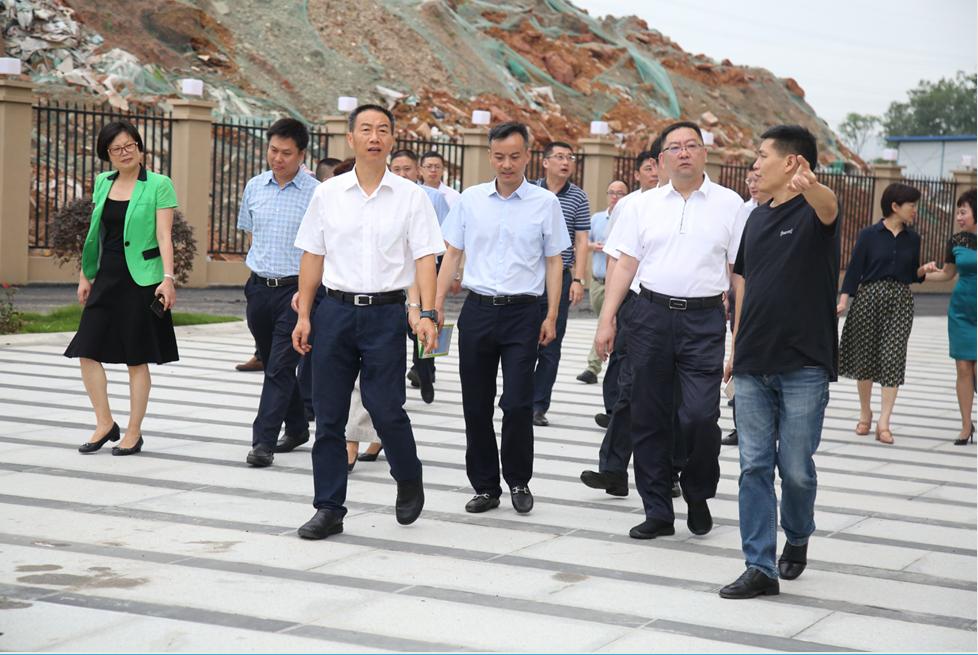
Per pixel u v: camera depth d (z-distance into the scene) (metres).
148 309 6.94
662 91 42.94
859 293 8.84
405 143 21.36
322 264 5.62
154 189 6.96
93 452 6.99
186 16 29.67
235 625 4.10
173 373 10.47
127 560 4.86
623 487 6.42
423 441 7.85
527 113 34.41
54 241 13.16
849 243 28.94
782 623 4.39
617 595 4.65
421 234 5.50
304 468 6.91
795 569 5.04
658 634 4.18
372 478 6.73
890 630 4.35
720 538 5.70
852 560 5.38
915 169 50.94
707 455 5.55
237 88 28.95
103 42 26.83
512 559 5.13
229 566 4.83
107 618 4.12
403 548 5.23
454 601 4.48
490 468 6.07
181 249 13.23
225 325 13.97
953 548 5.65
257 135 25.59
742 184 26.86
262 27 31.98
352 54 32.97
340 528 5.45
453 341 14.07
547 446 7.91
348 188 5.46
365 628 4.12
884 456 8.19
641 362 5.64
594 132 23.45
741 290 5.64
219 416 8.42
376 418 5.48
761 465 4.76
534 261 6.02
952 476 7.53
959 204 8.70
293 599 4.42
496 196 6.06
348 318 5.41
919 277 8.77
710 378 5.58
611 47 43.59
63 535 5.20
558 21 44.53
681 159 5.58
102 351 6.90
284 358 6.93
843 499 6.70
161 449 7.20
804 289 4.69
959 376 8.86
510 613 4.36
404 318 5.52
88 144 22.00
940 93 92.69
